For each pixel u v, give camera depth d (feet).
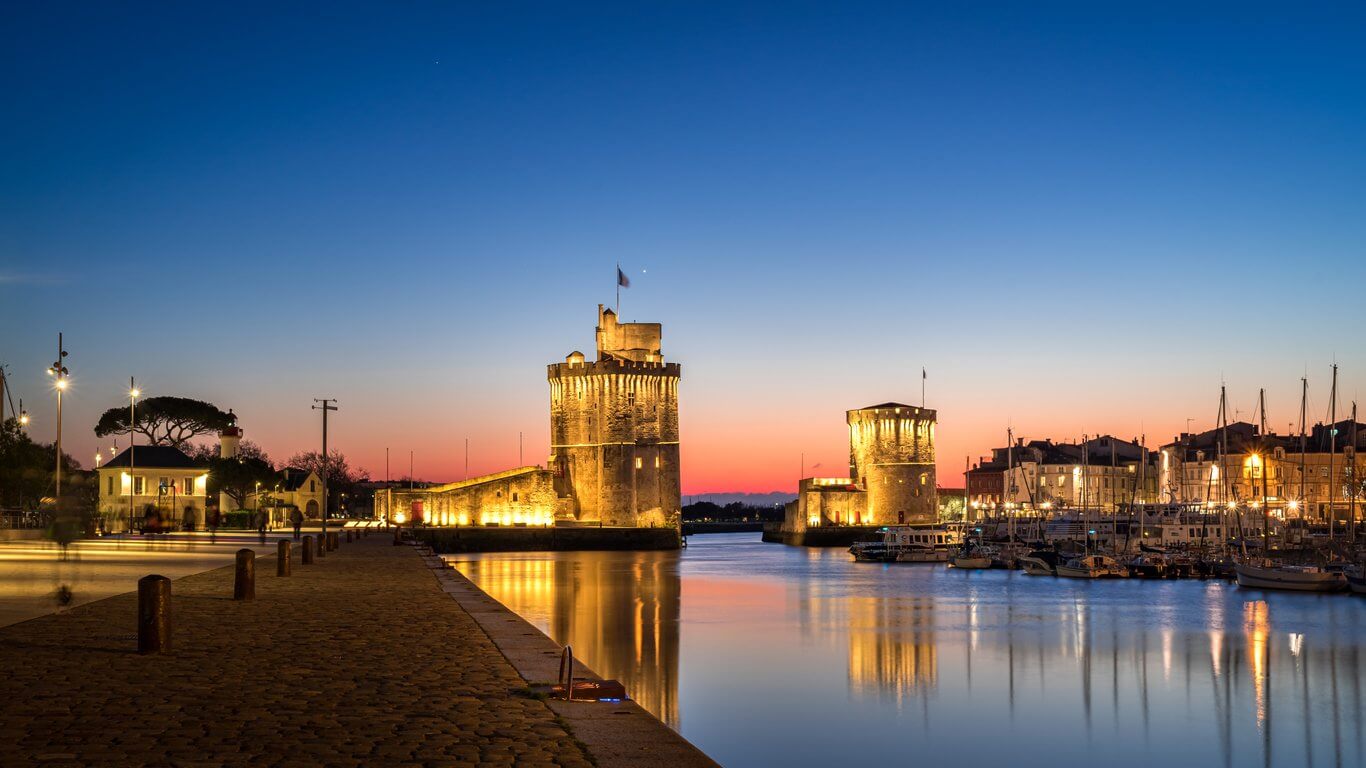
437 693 64.75
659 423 549.95
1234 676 167.43
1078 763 114.01
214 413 608.60
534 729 54.75
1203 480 614.34
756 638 205.57
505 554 504.02
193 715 57.16
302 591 138.00
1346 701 147.54
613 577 359.46
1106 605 272.72
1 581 141.49
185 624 98.48
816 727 127.75
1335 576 304.30
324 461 396.78
